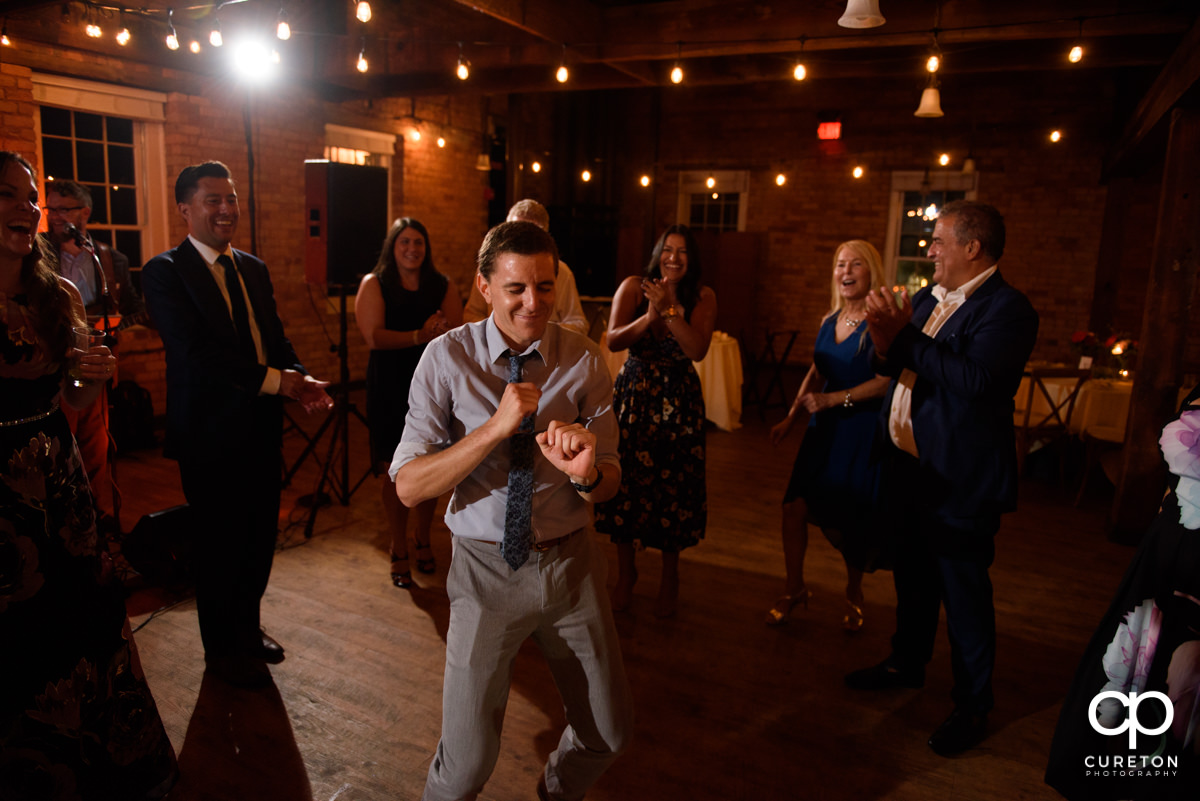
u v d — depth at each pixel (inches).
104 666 70.2
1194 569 59.2
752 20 207.0
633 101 426.0
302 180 276.1
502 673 61.7
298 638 112.3
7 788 64.1
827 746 91.8
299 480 186.5
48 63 202.1
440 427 61.6
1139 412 161.9
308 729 91.6
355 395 292.4
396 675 103.7
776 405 300.5
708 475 208.8
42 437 65.7
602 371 64.6
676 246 116.0
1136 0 176.7
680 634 118.4
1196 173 153.9
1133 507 163.8
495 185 403.2
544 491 61.6
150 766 74.8
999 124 356.8
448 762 61.4
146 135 233.8
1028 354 84.4
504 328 61.2
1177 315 157.4
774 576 142.1
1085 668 67.0
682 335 110.8
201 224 94.6
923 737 94.3
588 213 421.7
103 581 71.5
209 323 94.4
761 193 406.3
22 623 64.1
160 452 208.1
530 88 284.8
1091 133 341.4
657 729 94.0
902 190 379.2
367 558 142.0
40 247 67.1
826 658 112.3
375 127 308.0
